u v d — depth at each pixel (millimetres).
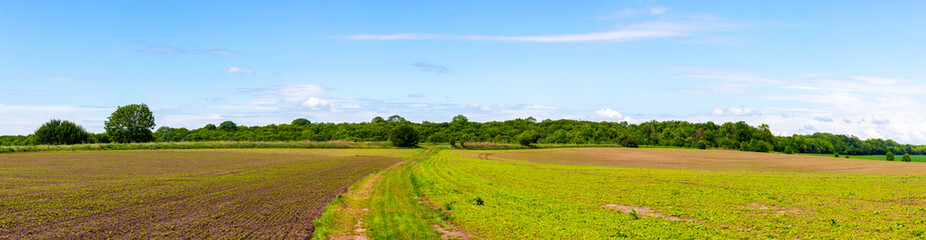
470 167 46656
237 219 17531
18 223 16094
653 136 154875
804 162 65688
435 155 73000
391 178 34688
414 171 41531
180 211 19047
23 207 19094
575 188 27953
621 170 44750
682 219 18000
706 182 31797
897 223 16625
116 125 107062
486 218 17844
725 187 28406
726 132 143250
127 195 23266
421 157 67812
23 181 28344
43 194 22891
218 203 21250
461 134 152625
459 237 14953
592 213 19000
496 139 143750
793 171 46438
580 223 16875
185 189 26062
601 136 150000
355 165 49094
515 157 73188
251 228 16016
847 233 15133
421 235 15180
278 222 17078
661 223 16891
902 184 30203
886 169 48344
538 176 36344
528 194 24922
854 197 23766
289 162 51438
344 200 22500
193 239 14359
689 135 148750
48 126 93312
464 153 82250
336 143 98500
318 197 23547
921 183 30812
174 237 14578
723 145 133250
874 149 170125
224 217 17891
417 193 25797
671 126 171250
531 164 54938
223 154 65188
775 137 141750
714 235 14992
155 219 17312
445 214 18969
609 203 21938
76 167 39812
